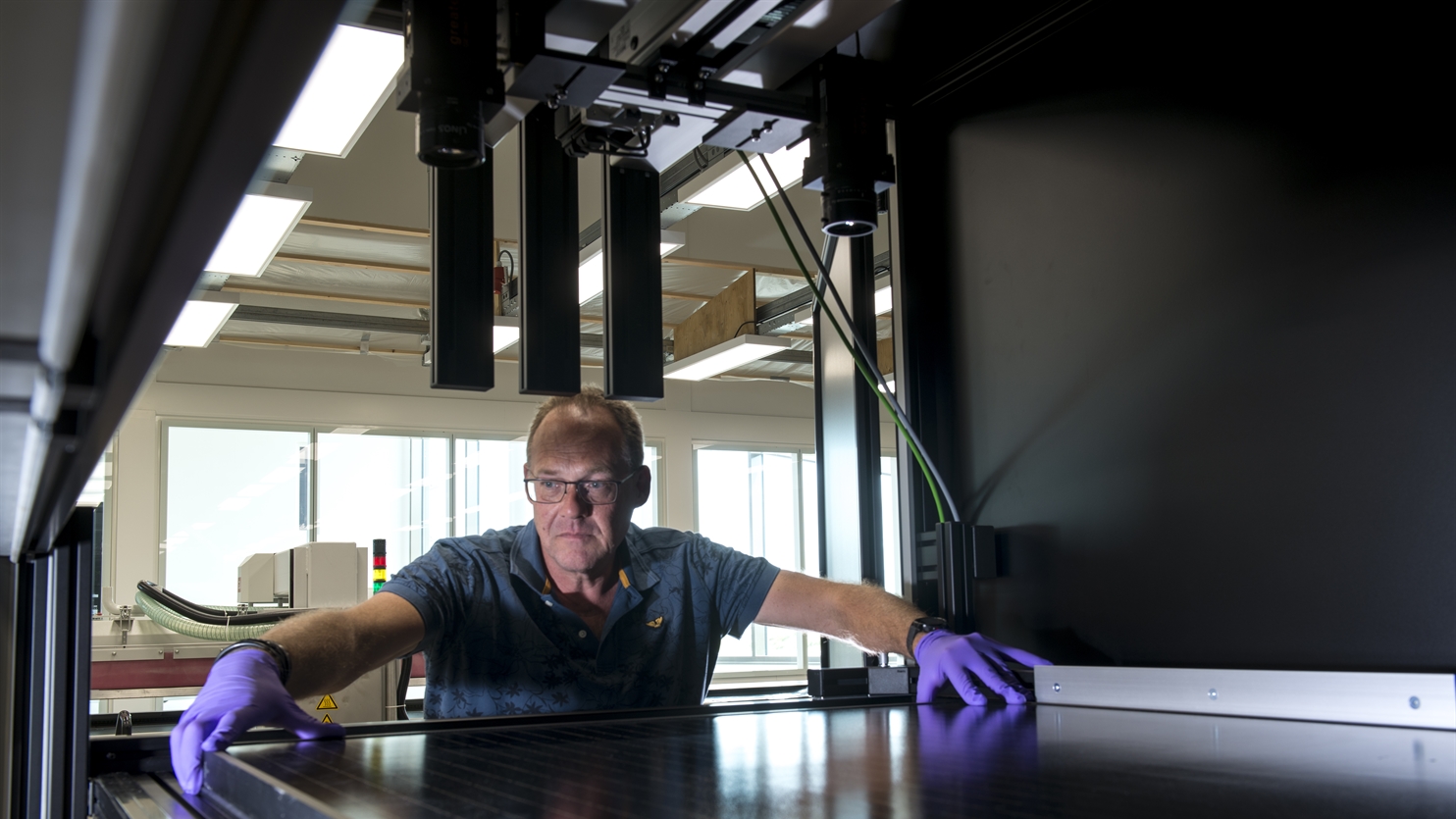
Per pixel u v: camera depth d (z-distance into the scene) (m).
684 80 1.10
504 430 9.71
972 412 1.71
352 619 1.34
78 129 0.20
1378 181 1.18
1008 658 1.55
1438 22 1.13
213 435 8.63
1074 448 1.54
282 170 3.75
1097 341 1.51
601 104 1.10
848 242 1.83
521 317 1.22
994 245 1.69
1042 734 0.95
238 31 0.17
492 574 1.60
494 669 1.57
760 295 7.83
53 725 1.05
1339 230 1.22
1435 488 1.12
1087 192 1.53
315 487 8.94
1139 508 1.44
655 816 0.52
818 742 0.90
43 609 1.12
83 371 0.37
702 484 10.70
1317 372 1.23
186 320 5.55
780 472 11.11
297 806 0.57
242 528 8.64
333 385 9.05
